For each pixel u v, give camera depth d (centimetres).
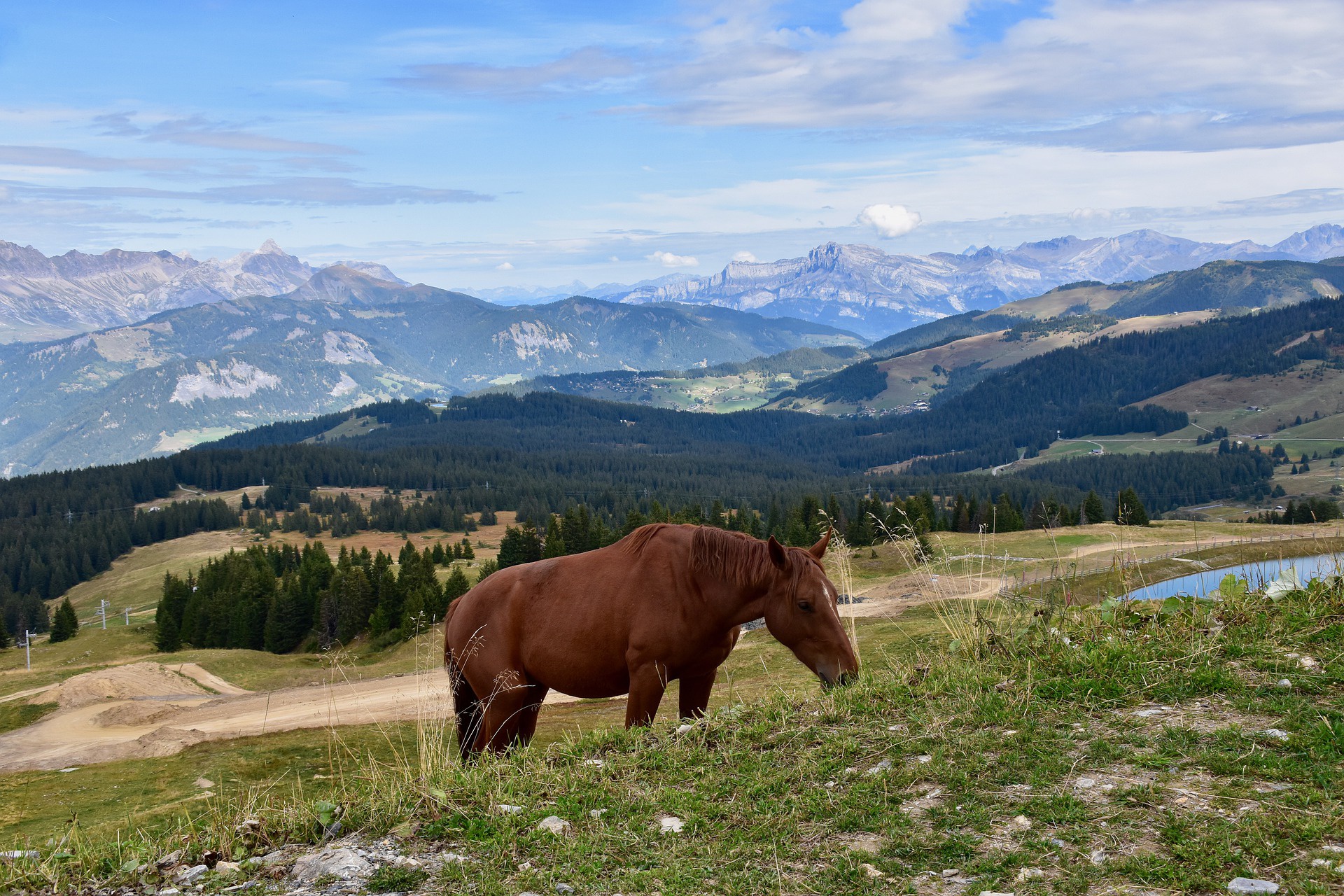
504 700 723
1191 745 426
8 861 503
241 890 427
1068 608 673
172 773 2712
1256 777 387
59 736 4722
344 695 4891
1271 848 329
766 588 637
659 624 655
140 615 13962
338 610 8206
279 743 3130
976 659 613
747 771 475
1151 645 570
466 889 392
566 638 691
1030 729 468
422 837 456
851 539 7125
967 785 417
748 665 3019
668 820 432
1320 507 3133
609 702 3152
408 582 7812
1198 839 343
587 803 468
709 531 661
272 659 7212
